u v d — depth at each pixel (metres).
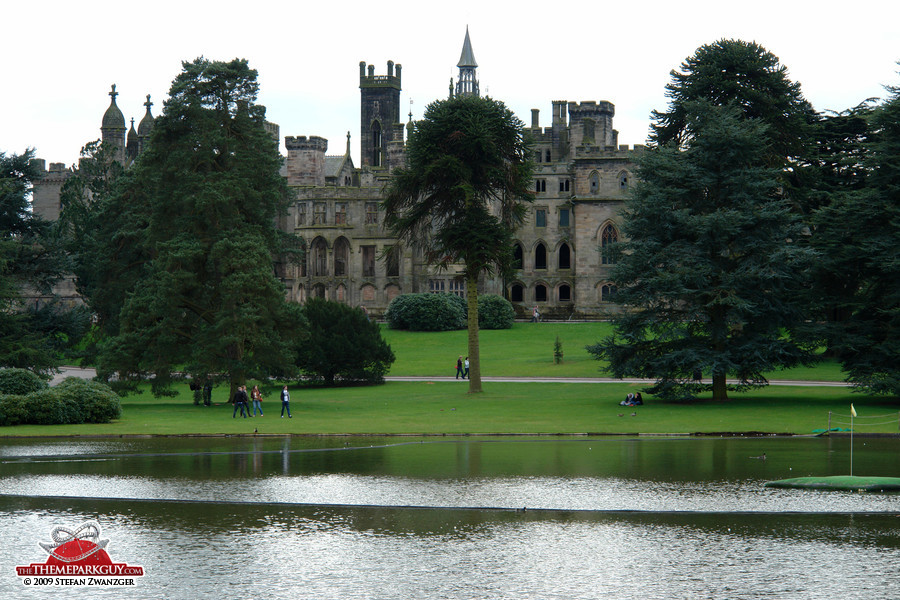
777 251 53.53
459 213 61.72
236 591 17.00
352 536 20.81
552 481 27.69
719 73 71.50
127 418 48.41
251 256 57.09
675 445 37.28
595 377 70.25
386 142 176.75
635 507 23.75
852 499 24.77
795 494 25.50
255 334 56.50
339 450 35.69
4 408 43.78
